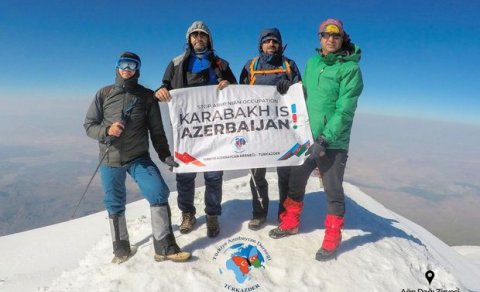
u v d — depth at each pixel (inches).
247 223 214.5
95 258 209.3
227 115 185.8
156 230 169.0
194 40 181.8
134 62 169.2
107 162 175.2
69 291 168.7
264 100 187.2
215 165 183.8
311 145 180.1
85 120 178.5
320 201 263.4
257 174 203.0
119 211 183.0
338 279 165.5
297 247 188.9
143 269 164.1
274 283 162.7
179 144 182.7
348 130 172.7
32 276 235.0
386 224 252.2
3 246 344.2
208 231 196.2
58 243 337.7
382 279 169.2
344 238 203.5
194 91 184.1
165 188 171.6
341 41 171.3
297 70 195.2
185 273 162.1
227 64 192.7
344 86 165.9
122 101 172.9
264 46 190.4
